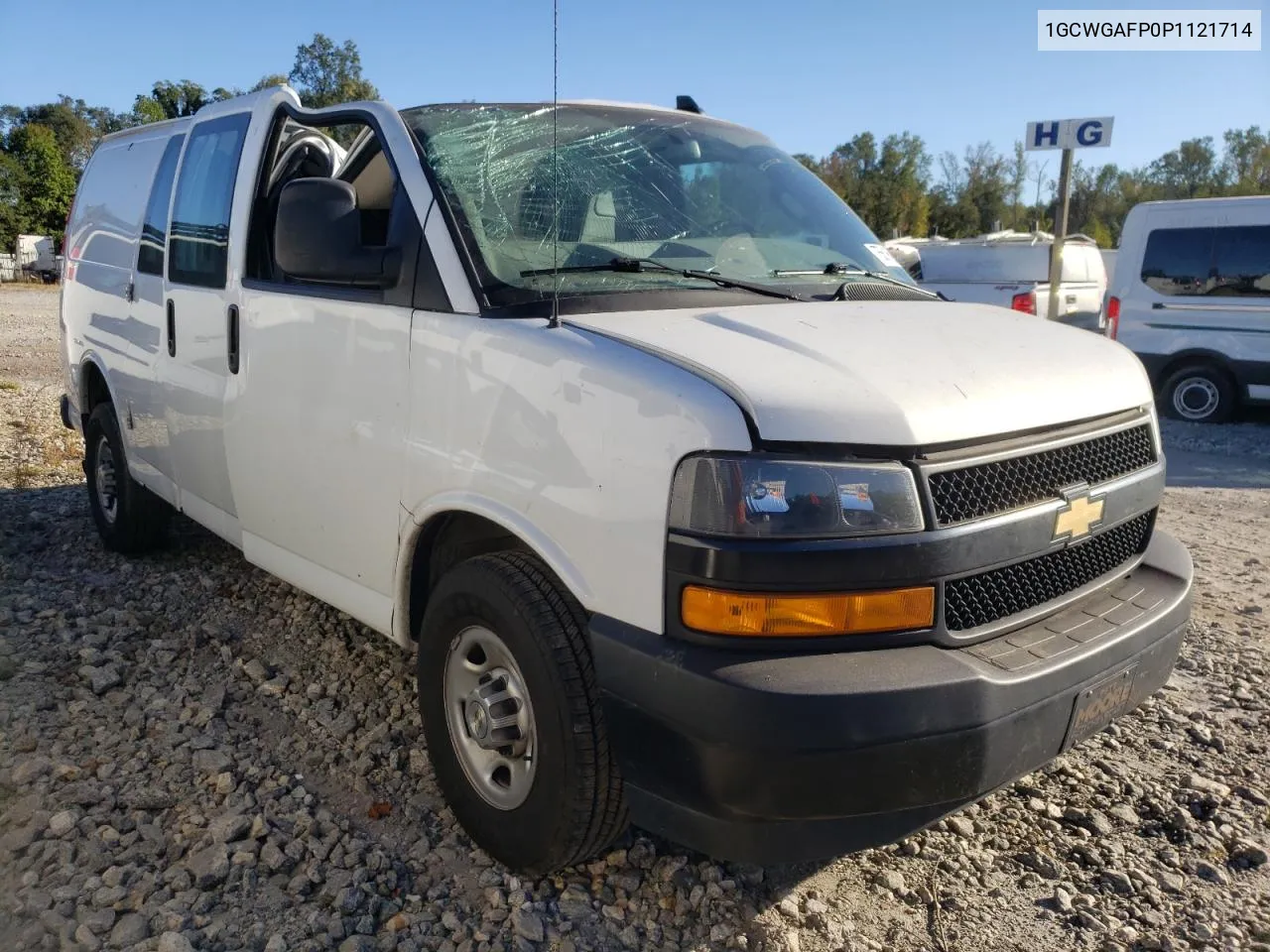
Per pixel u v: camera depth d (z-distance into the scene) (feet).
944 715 7.41
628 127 12.53
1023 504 8.49
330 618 15.31
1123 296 38.93
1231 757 11.96
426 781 11.02
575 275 10.09
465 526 10.13
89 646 14.17
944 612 7.85
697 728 7.43
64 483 23.95
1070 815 10.75
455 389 9.51
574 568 8.35
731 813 7.50
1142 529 10.41
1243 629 15.90
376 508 10.67
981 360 8.98
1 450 27.35
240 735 11.91
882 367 8.37
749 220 12.19
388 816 10.39
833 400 7.76
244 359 12.69
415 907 9.02
